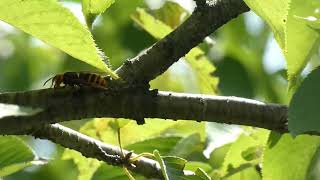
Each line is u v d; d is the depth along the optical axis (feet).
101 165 2.42
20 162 2.38
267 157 2.27
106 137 2.57
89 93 1.84
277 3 1.47
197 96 1.92
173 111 1.90
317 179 2.79
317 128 1.69
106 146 2.17
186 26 1.89
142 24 2.87
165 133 2.92
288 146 2.25
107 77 1.86
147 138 2.55
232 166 2.57
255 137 2.58
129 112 1.87
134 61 1.88
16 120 1.77
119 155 2.17
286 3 1.46
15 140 2.38
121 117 1.88
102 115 1.86
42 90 1.82
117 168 2.41
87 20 1.72
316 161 2.27
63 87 1.83
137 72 1.87
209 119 1.93
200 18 1.89
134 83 1.87
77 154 2.64
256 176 2.58
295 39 2.04
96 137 2.58
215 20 1.90
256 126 1.96
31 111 1.53
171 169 2.02
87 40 1.50
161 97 1.89
